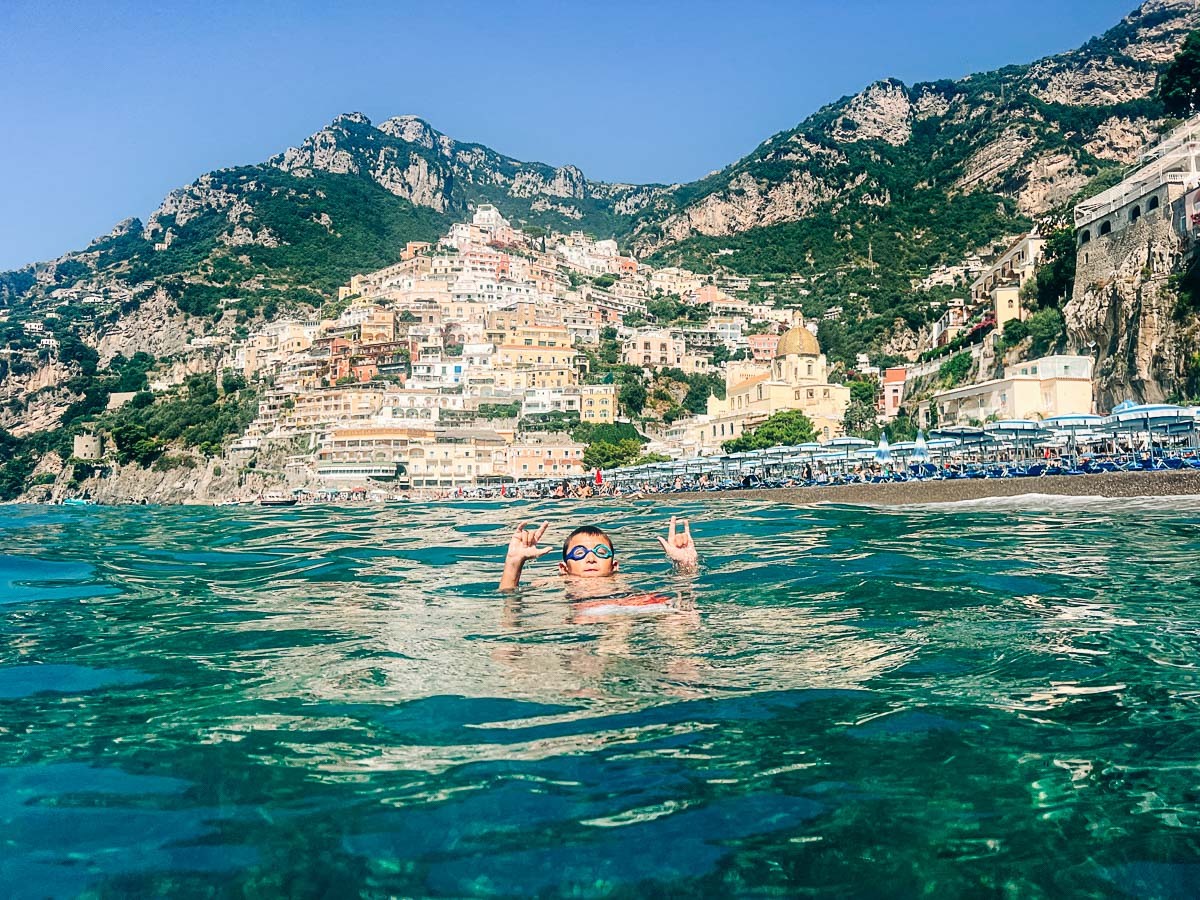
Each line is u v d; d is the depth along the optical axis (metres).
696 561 10.48
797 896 2.90
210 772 3.98
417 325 184.75
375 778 3.88
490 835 3.32
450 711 4.78
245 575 11.93
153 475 165.75
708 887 2.95
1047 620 6.91
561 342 181.00
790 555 12.14
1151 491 36.38
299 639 6.89
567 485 102.50
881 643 6.18
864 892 2.92
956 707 4.71
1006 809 3.51
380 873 3.06
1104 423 48.50
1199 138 91.19
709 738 4.30
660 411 175.00
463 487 129.50
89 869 3.10
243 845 3.27
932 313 188.00
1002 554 12.09
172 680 5.64
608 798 3.64
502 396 159.75
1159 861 3.10
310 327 198.50
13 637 7.19
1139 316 76.00
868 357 188.12
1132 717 4.50
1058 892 2.91
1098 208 88.00
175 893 2.93
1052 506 32.94
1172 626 6.61
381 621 7.55
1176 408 46.19
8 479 182.50
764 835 3.31
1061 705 4.73
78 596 9.83
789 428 110.12
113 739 4.45
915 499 44.62
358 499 125.06
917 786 3.72
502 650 6.18
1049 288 100.31
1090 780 3.76
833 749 4.14
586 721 4.57
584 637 6.57
